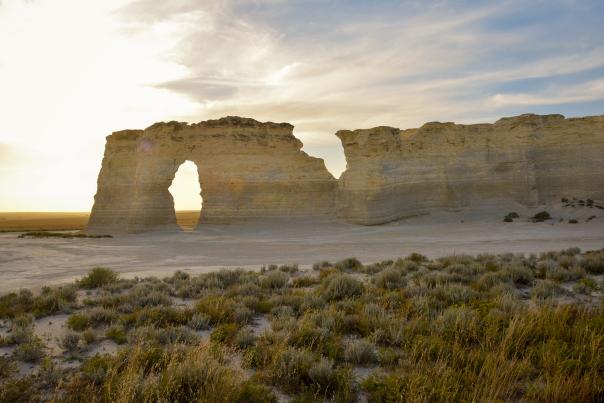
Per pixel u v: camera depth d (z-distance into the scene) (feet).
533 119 185.57
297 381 20.40
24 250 119.44
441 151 184.75
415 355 22.21
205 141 181.88
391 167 172.55
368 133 171.42
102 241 145.89
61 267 81.30
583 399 17.40
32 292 50.34
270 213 174.50
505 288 37.83
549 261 51.96
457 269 49.32
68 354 25.99
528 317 26.40
